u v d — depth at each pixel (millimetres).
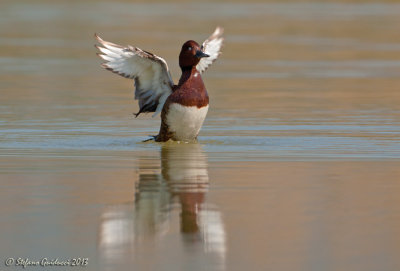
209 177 10930
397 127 15750
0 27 39438
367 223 8594
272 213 8992
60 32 37719
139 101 13961
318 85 23188
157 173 11211
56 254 7582
